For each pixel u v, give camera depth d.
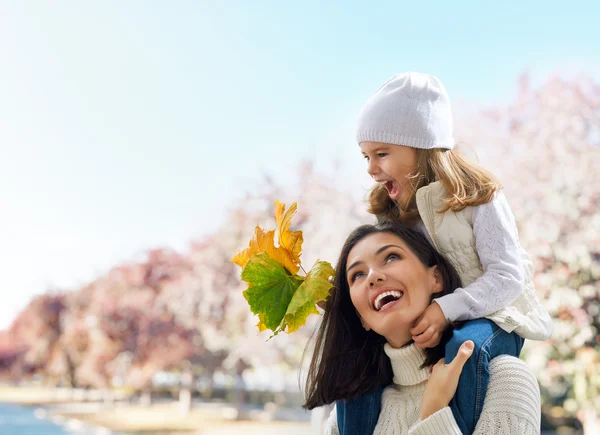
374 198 2.25
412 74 2.07
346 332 2.04
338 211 14.57
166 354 24.09
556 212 9.93
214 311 19.97
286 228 1.98
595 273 9.59
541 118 11.14
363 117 2.09
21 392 42.81
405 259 1.88
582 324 9.32
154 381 29.16
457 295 1.84
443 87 2.10
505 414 1.70
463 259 1.98
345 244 2.02
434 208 2.00
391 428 1.92
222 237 19.45
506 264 1.89
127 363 26.06
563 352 9.55
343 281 2.03
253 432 18.56
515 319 1.83
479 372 1.74
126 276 25.28
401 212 2.11
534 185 10.40
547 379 9.91
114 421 22.98
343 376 2.00
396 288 1.86
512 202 10.48
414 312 1.86
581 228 9.84
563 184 10.16
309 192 15.75
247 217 18.34
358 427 1.98
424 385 1.92
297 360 17.34
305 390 2.09
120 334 24.92
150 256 25.19
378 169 2.09
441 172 1.99
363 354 2.01
